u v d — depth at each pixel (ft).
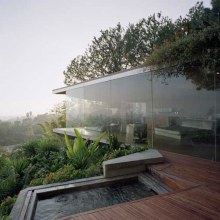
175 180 11.82
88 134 31.40
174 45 16.90
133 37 43.75
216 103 15.40
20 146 33.35
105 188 13.19
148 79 21.20
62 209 10.51
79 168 17.48
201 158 16.66
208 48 15.03
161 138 20.03
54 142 29.96
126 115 24.14
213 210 8.30
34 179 16.52
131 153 18.28
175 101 18.48
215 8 23.56
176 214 8.05
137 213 8.23
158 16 42.01
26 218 8.78
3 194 15.66
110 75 26.68
